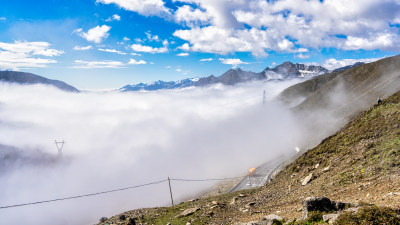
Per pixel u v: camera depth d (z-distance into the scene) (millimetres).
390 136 26281
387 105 35000
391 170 20234
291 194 27766
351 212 12367
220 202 36062
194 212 31797
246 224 18703
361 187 19828
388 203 13867
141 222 31438
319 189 24344
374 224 10789
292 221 15438
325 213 14250
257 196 34156
